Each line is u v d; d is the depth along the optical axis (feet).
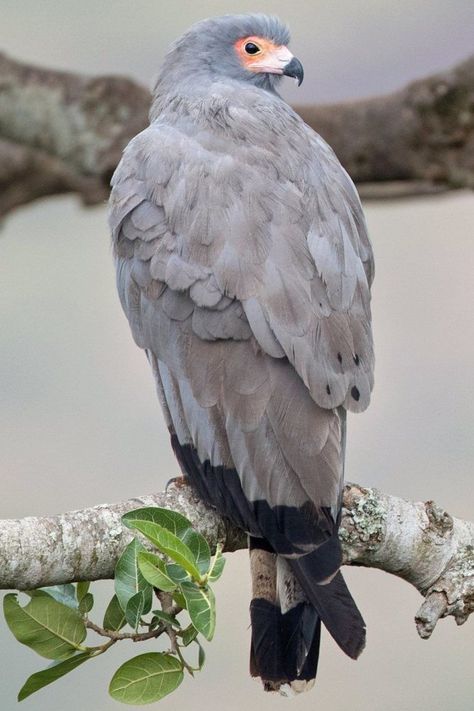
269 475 29.14
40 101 44.91
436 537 30.68
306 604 27.86
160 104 37.22
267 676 27.17
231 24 37.29
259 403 29.73
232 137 33.65
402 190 45.24
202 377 30.58
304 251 31.50
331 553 28.07
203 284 31.22
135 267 32.83
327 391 30.01
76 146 45.06
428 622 30.37
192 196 32.35
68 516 27.99
